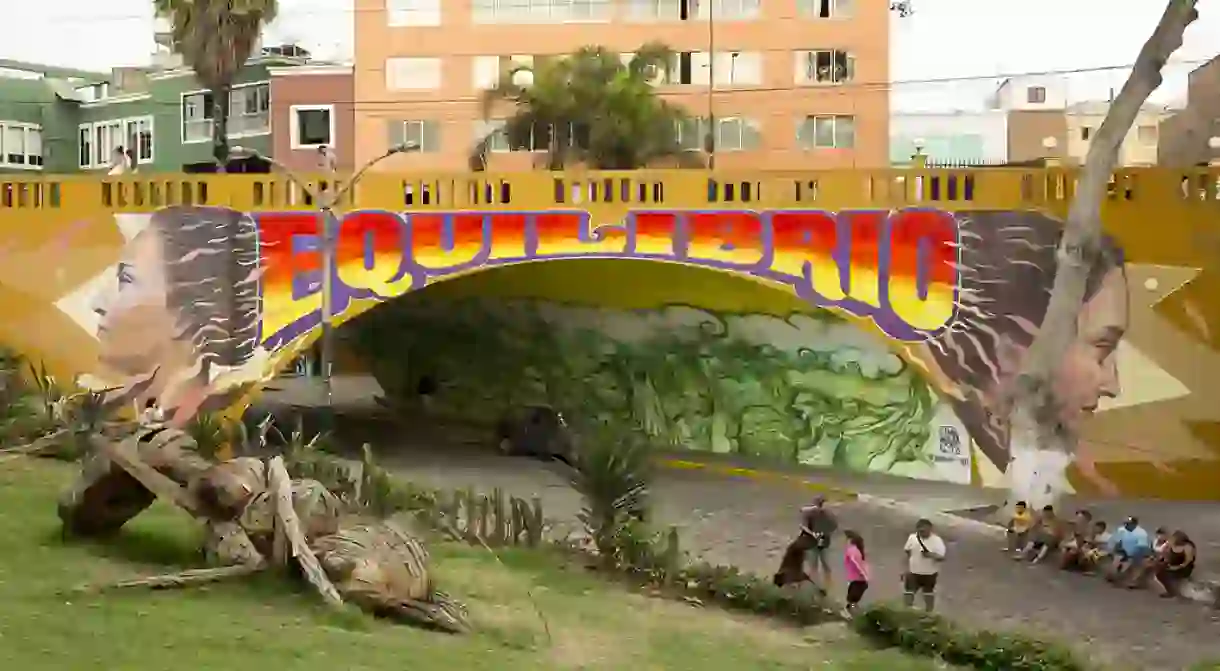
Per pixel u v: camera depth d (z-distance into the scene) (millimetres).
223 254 34125
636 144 49719
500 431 39969
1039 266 32969
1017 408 32688
